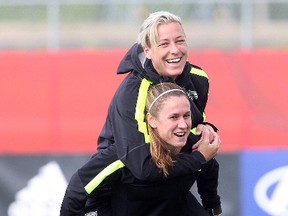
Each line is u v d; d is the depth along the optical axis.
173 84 14.51
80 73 30.50
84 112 29.27
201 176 16.39
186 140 14.56
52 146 28.53
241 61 30.72
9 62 30.75
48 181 28.22
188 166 14.40
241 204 27.59
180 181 14.73
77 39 39.41
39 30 40.44
